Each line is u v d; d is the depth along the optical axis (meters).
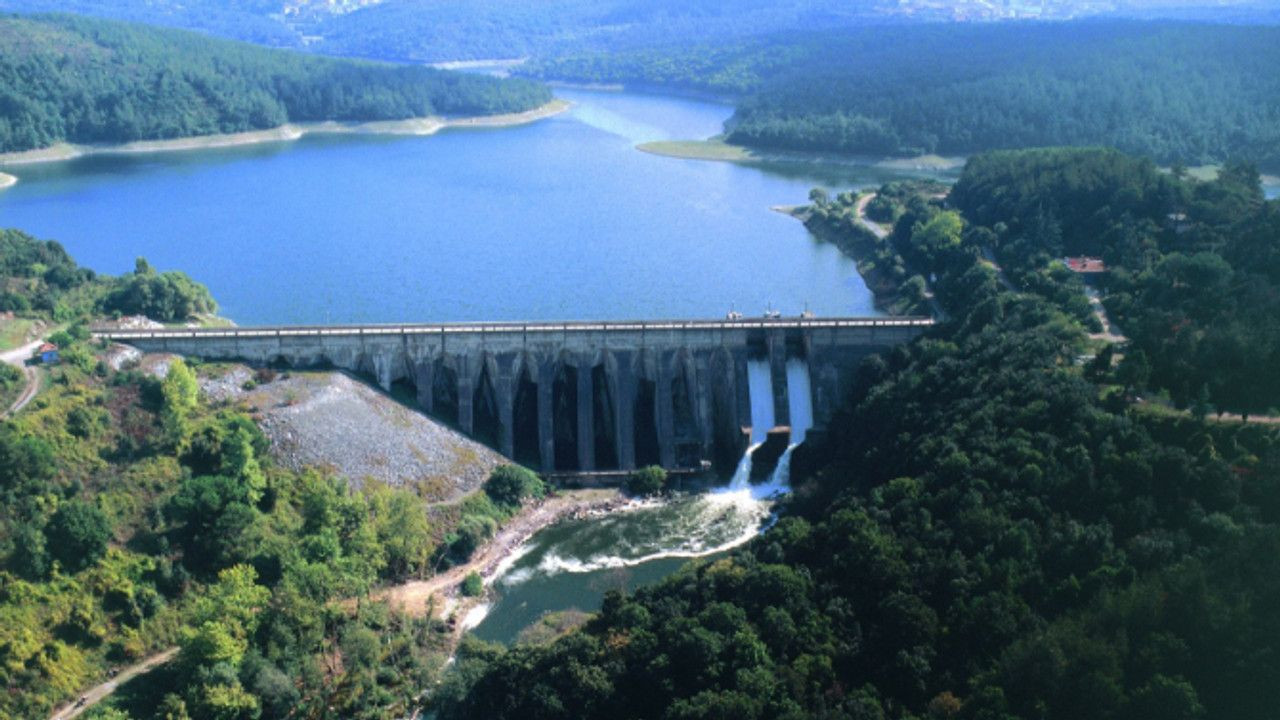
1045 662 120.00
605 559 179.38
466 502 187.00
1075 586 131.50
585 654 135.62
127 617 145.38
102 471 163.00
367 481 182.12
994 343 193.50
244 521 159.38
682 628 134.38
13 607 138.88
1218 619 120.50
